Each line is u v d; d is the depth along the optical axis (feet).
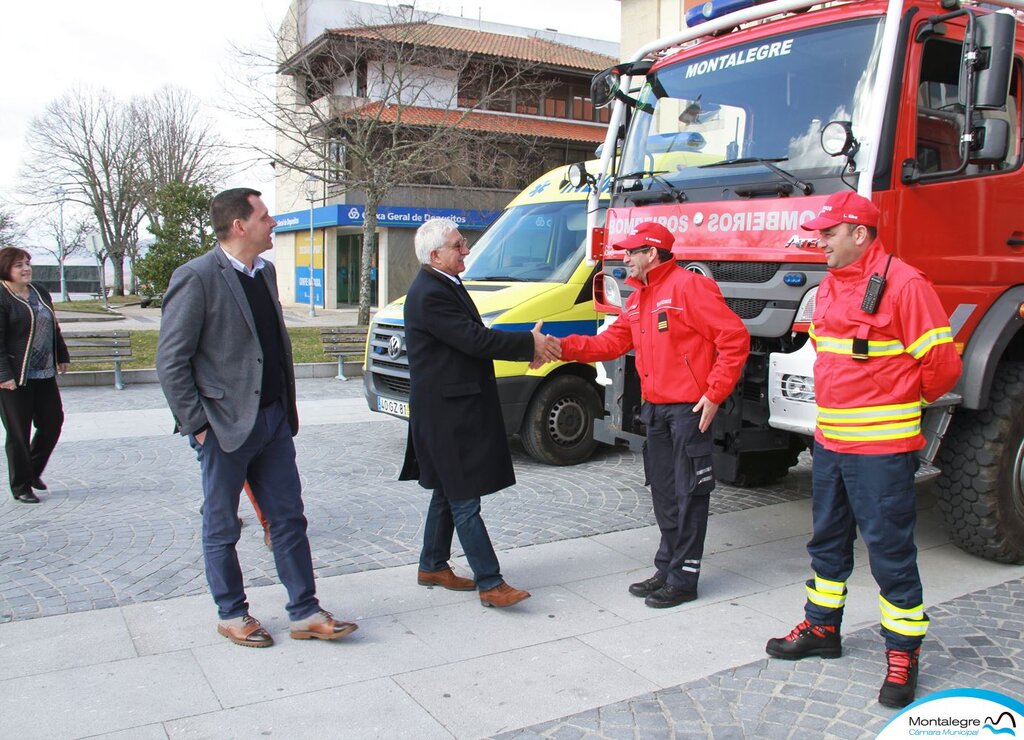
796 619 14.39
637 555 17.57
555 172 29.43
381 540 18.30
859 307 11.57
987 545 16.51
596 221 19.98
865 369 11.52
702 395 14.43
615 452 27.25
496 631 13.84
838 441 11.84
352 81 80.23
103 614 14.25
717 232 16.28
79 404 35.09
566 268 25.66
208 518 13.11
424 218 105.19
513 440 29.07
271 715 11.15
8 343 20.24
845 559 12.61
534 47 110.22
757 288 15.55
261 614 14.43
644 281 14.78
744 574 16.57
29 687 11.77
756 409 15.96
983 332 15.69
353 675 12.28
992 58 13.74
